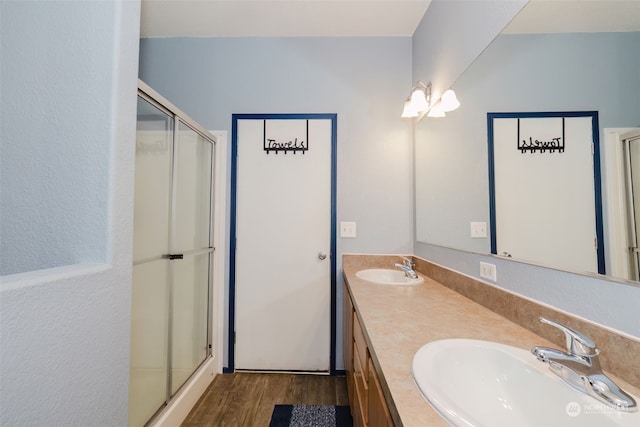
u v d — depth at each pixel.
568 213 0.81
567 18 0.84
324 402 1.75
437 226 1.69
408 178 2.14
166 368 1.52
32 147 0.77
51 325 0.57
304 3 1.85
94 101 0.76
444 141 1.62
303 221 2.17
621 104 0.68
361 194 2.15
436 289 1.48
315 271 2.16
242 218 2.17
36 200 0.76
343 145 2.16
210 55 2.20
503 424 0.66
